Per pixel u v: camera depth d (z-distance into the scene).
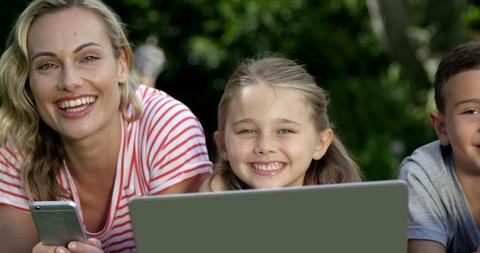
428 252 3.08
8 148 3.31
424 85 9.92
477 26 11.26
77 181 3.36
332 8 12.42
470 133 3.06
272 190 2.38
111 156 3.28
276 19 12.33
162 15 12.51
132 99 3.31
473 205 3.18
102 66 3.12
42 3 3.13
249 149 3.11
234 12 12.33
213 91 12.55
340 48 12.15
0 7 11.88
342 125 10.09
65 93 3.07
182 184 3.27
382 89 10.28
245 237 2.43
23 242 3.33
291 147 3.11
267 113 3.09
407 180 3.18
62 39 3.08
